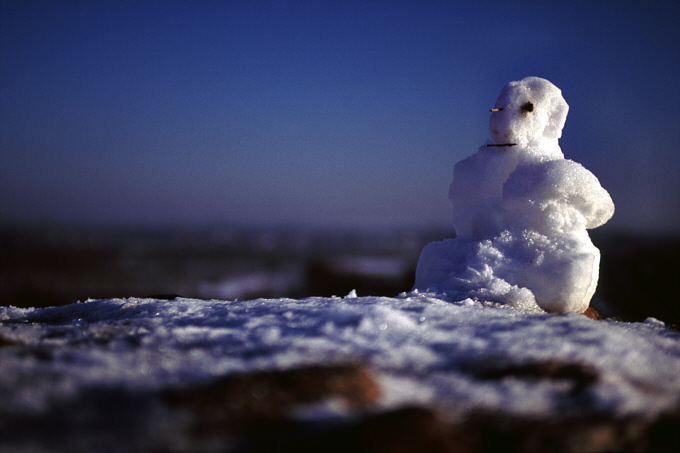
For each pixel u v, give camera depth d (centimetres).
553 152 525
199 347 300
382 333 320
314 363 263
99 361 263
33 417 203
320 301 444
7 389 224
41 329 351
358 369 246
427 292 485
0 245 7700
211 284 4153
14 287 3406
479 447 208
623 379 258
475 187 544
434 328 335
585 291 467
